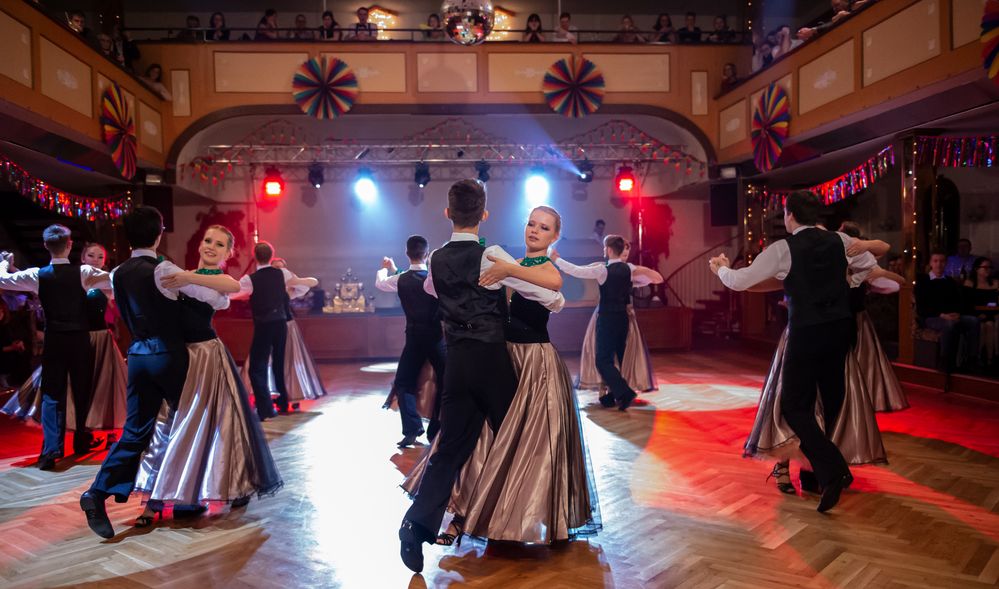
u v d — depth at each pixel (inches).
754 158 342.0
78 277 164.9
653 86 377.4
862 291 169.6
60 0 450.6
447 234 470.9
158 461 118.4
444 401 102.6
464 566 102.6
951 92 223.8
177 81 355.6
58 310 163.0
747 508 126.6
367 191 460.4
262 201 458.9
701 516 122.4
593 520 108.7
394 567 102.5
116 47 331.0
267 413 209.3
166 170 354.3
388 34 493.4
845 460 128.3
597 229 456.1
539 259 105.3
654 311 380.5
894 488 137.5
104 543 112.9
